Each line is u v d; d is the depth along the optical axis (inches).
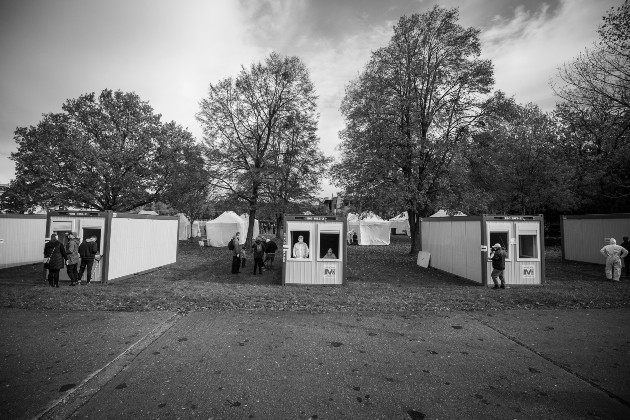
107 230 486.3
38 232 710.5
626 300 371.2
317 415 158.2
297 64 896.9
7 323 285.1
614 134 788.6
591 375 202.1
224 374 198.2
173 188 916.6
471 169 805.2
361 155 756.6
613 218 698.2
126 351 229.8
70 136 819.4
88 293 379.2
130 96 944.3
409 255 871.1
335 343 249.6
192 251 978.7
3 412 156.4
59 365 207.2
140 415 156.2
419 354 231.5
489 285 481.1
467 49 763.4
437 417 157.9
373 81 781.9
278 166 839.7
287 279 484.1
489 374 202.7
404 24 779.4
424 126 780.6
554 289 445.4
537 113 1049.5
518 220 496.4
